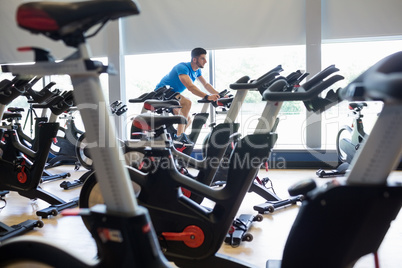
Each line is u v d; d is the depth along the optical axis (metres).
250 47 5.70
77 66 0.97
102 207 1.14
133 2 0.96
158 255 1.12
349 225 1.07
